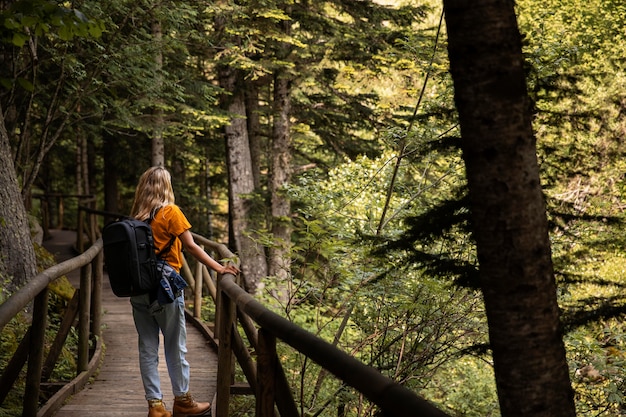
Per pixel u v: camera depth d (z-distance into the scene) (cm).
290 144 1800
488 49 254
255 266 1659
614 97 494
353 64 1576
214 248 781
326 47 1541
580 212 404
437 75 666
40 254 1021
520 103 256
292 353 677
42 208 1977
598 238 471
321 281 701
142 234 476
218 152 1958
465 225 379
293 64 1474
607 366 633
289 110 1680
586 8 1357
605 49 1170
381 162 897
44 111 1539
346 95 1662
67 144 2184
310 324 844
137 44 1112
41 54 1167
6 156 777
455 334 681
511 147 255
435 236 381
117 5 1038
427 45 725
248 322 421
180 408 516
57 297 907
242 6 1316
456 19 257
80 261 589
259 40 1522
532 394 259
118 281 477
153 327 507
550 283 261
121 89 1404
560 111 461
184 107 1400
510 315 258
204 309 1241
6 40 439
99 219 2922
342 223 770
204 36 1369
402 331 669
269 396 342
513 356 260
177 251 496
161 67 1272
